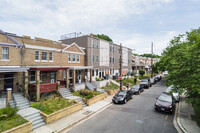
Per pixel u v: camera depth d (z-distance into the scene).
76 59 20.73
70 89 16.42
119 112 11.48
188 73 8.58
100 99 15.62
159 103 11.36
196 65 8.11
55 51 17.11
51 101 12.38
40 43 15.25
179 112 11.20
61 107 10.79
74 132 7.93
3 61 11.78
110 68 29.56
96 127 8.57
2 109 8.53
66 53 18.83
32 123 8.07
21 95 11.73
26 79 11.85
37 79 12.23
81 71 21.98
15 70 10.92
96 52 24.66
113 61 30.84
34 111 9.53
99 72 25.67
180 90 9.14
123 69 36.16
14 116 8.31
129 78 32.03
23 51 13.36
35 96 12.27
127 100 15.13
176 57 10.10
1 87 11.86
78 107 11.65
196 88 7.70
